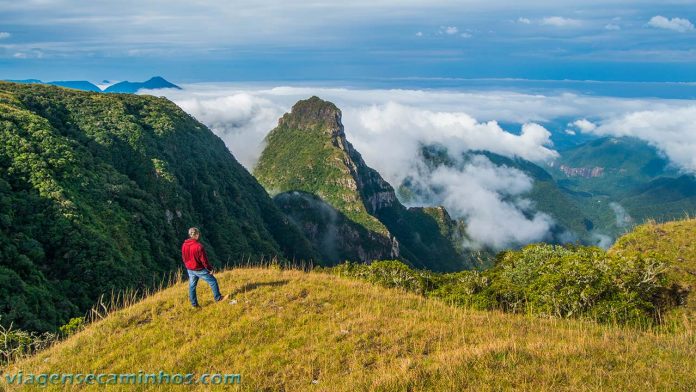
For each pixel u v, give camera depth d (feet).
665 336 44.88
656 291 54.13
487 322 49.08
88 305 176.55
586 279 54.65
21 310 137.18
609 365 35.37
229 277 63.10
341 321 48.03
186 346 43.34
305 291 56.80
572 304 53.42
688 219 68.44
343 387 34.73
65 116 327.26
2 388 39.73
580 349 37.88
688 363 36.06
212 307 51.39
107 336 47.39
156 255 255.70
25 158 220.64
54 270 184.14
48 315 150.92
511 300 60.29
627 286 53.88
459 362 36.09
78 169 243.60
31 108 311.27
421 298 62.03
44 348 52.29
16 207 193.67
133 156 322.75
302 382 36.73
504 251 79.87
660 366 35.22
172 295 56.90
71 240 191.52
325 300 54.39
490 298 60.59
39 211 200.23
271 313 49.47
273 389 36.09
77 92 384.47
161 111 423.64
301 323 47.65
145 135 345.92
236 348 42.60
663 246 61.82
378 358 39.68
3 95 298.56
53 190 210.79
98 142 307.99
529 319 51.93
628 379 33.06
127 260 214.07
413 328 45.75
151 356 42.39
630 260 55.67
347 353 40.86
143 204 272.31
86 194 236.84
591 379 33.14
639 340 41.98
